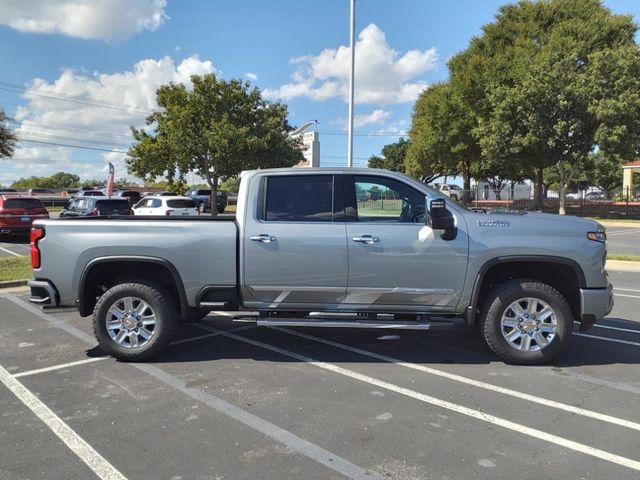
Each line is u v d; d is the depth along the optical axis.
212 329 6.99
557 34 31.19
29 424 4.08
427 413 4.27
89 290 5.71
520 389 4.81
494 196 56.12
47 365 5.49
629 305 8.52
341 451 3.64
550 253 5.25
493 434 3.90
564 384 4.94
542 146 29.14
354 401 4.52
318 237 5.38
